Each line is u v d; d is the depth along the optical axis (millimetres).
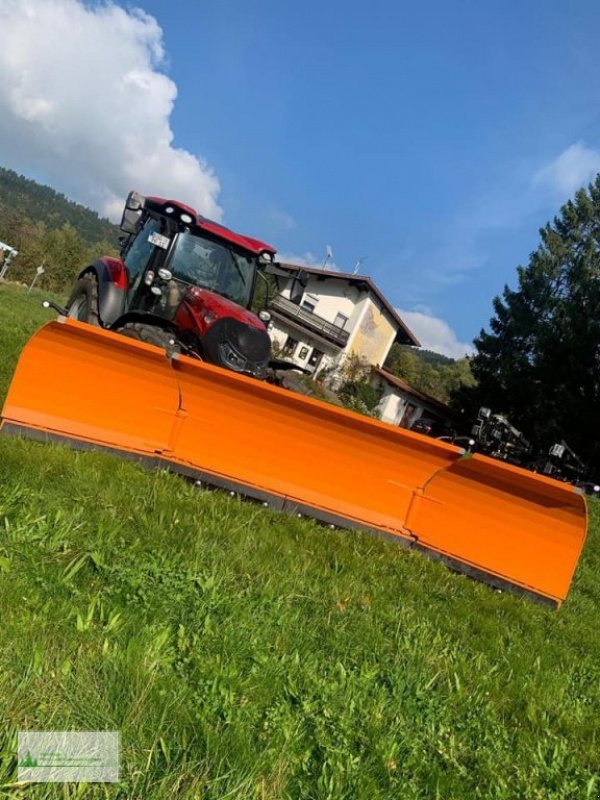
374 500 5195
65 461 4383
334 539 4766
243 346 6395
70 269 62625
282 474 5137
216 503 4648
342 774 2264
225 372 4711
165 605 3020
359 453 5078
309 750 2344
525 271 41875
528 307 40906
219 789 2021
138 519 3957
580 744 3029
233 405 4965
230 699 2477
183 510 4297
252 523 4547
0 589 2670
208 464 5031
